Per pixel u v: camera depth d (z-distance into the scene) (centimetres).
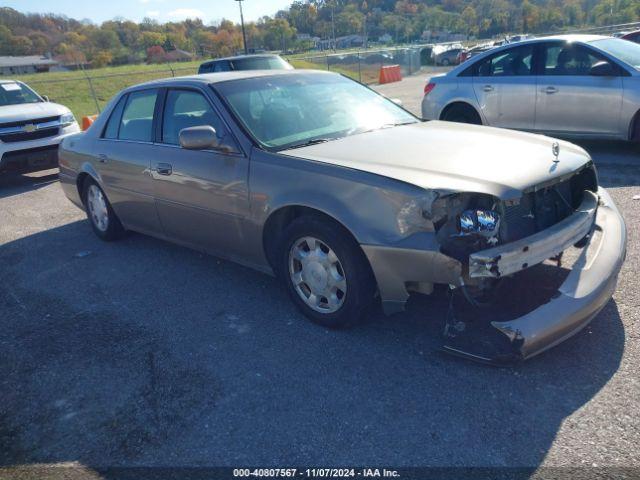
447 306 374
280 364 327
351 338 347
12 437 283
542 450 244
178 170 429
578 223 319
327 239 332
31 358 359
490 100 813
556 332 279
